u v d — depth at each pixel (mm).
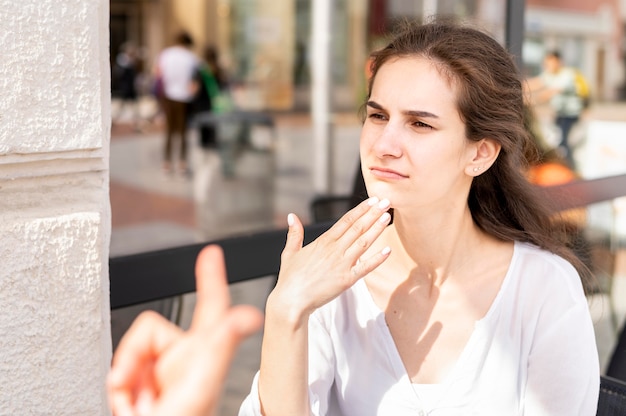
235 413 2457
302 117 18625
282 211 7125
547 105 9258
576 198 2852
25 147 1353
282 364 1285
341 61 18922
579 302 1505
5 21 1312
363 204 1327
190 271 1854
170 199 8070
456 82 1372
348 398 1485
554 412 1466
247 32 20531
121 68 16312
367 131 1423
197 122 6605
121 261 1733
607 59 23328
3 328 1363
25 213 1398
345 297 1522
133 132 14562
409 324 1504
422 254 1501
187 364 983
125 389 998
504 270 1534
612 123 5781
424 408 1438
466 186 1487
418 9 9508
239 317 1001
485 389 1448
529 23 20703
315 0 7125
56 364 1432
